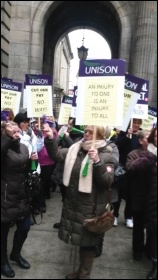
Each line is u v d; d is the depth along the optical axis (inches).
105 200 148.3
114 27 741.9
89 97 149.2
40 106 232.2
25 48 532.1
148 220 164.9
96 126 143.3
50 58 848.9
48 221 249.1
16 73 533.3
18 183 159.2
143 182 181.0
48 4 535.2
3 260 164.2
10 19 527.2
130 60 532.7
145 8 498.0
